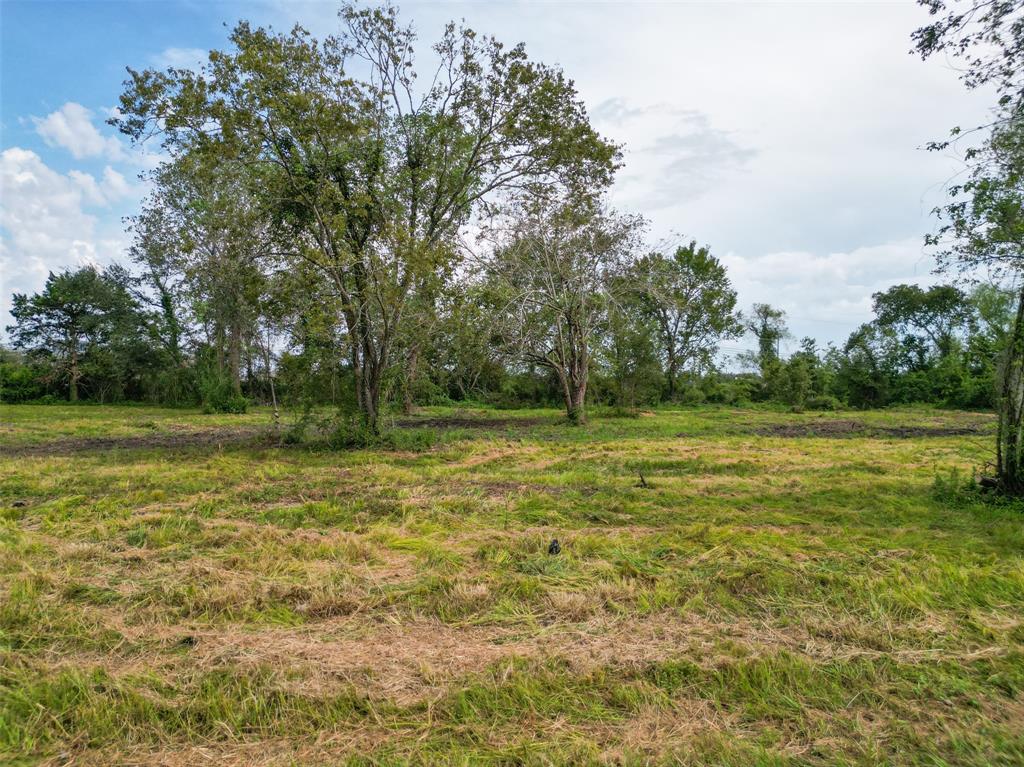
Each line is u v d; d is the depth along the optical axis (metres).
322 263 13.72
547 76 15.66
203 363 36.72
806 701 3.53
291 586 5.15
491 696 3.55
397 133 15.95
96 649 4.18
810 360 48.81
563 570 5.59
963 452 13.91
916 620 4.50
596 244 22.88
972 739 3.14
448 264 15.08
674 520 7.46
